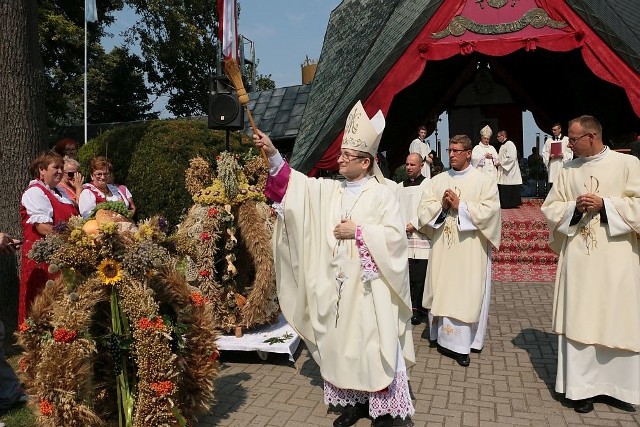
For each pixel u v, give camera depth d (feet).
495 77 52.26
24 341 10.81
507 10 24.58
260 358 16.76
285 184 12.62
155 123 23.77
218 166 16.88
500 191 40.96
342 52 37.17
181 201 22.66
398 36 26.21
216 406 13.65
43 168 14.83
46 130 21.99
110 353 11.21
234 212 17.24
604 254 12.76
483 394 14.29
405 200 20.62
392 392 11.84
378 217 12.06
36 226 14.34
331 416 13.08
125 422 11.30
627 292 12.59
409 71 25.11
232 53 13.62
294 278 13.00
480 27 24.70
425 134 42.34
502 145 41.19
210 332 12.43
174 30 80.79
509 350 17.63
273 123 48.42
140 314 10.89
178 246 12.07
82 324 10.61
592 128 13.07
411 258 20.74
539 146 51.57
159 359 10.89
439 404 13.71
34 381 10.55
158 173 22.68
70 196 17.07
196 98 95.04
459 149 17.11
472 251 16.53
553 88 46.32
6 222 20.67
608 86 36.96
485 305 17.25
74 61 73.15
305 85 51.57
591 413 13.03
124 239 10.93
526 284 26.45
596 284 12.80
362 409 13.15
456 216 16.76
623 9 30.53
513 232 31.35
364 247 11.59
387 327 11.47
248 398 14.15
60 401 10.32
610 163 13.04
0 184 20.66
